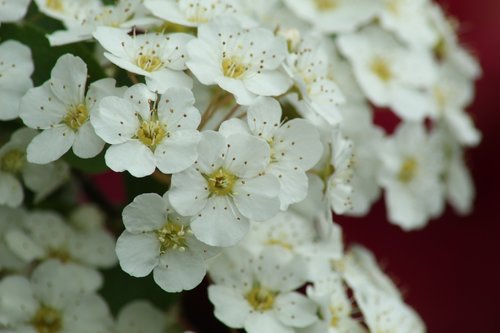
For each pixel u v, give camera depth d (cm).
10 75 16
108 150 15
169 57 16
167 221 15
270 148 16
